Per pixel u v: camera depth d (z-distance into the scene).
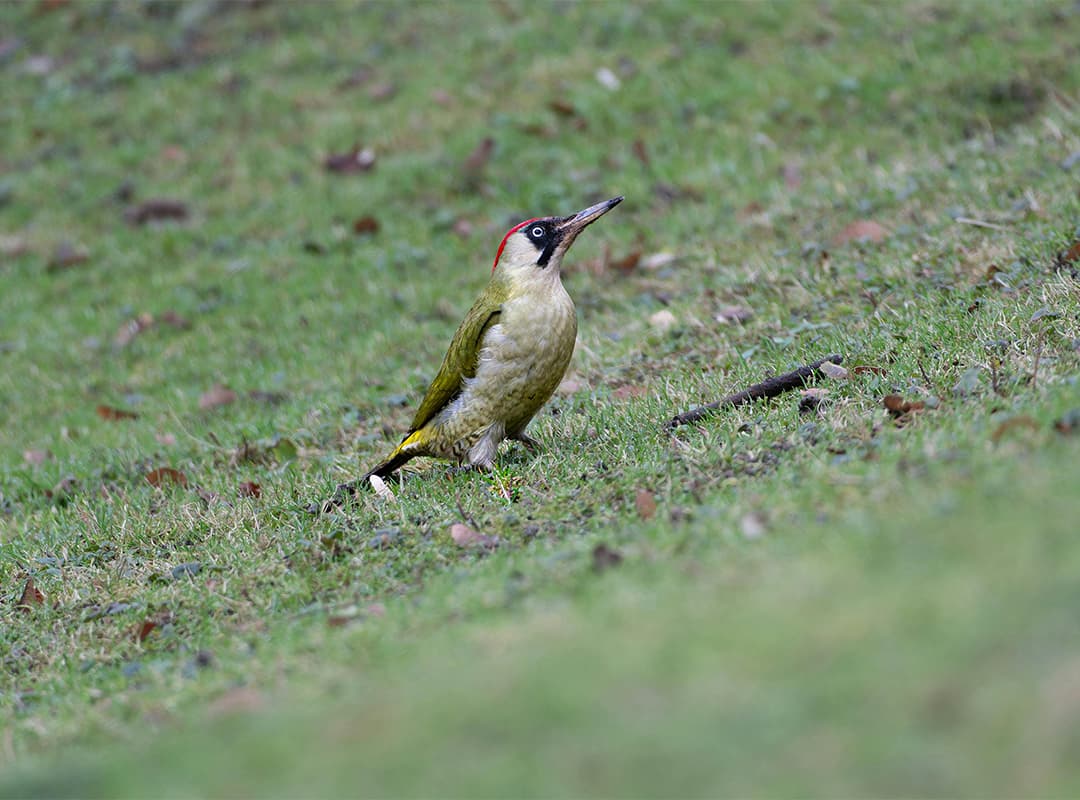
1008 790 5.07
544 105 23.67
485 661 7.12
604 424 12.72
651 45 24.75
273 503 12.71
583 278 18.88
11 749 8.51
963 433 9.19
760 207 19.42
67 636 10.76
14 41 29.44
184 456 15.62
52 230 23.70
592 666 6.54
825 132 21.58
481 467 12.31
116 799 6.50
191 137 25.50
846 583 6.87
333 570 10.66
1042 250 13.92
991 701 5.49
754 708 5.83
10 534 13.80
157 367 19.28
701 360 14.32
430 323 18.81
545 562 8.86
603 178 21.80
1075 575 6.27
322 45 27.19
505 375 11.99
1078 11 22.81
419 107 24.42
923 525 7.45
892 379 11.50
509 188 22.06
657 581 7.74
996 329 11.92
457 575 9.48
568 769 5.69
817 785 5.28
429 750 6.10
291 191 23.28
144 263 22.44
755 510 8.67
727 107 22.78
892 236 16.31
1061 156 17.19
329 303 20.14
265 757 6.48
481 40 26.00
